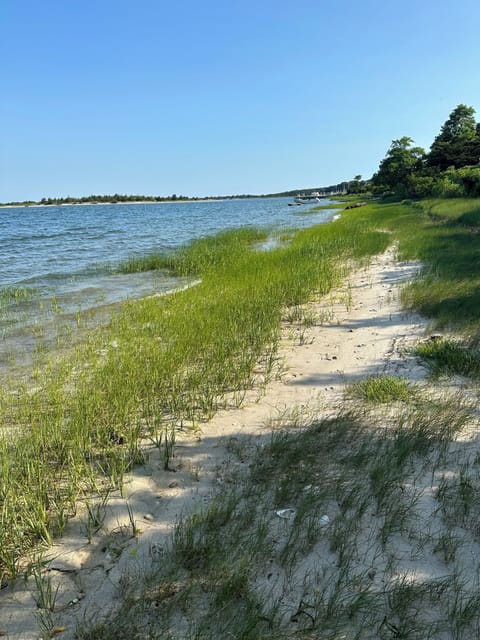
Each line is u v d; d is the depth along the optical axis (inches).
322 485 152.5
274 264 618.8
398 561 122.0
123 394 218.7
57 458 173.5
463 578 115.8
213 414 213.0
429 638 100.8
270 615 105.3
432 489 150.3
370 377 241.1
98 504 148.4
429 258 599.5
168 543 131.1
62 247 1141.1
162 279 653.3
